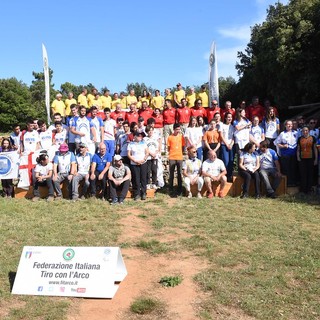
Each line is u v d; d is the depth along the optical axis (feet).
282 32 85.56
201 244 24.12
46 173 36.70
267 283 18.90
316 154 37.47
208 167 37.35
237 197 36.94
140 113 50.65
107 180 37.09
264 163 37.65
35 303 17.80
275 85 94.02
